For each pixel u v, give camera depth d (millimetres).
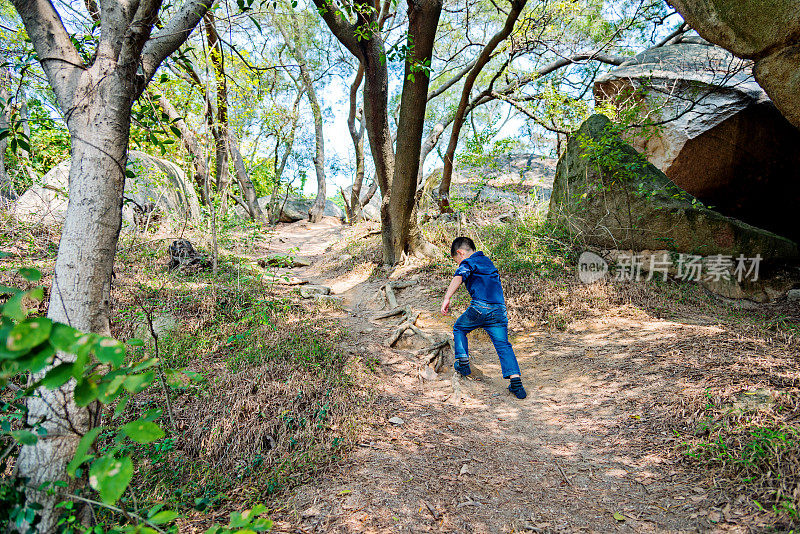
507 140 10805
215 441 3201
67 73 2279
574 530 2436
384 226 9500
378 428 3637
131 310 4883
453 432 3701
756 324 5395
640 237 7488
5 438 2062
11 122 2789
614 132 7457
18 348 1074
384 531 2404
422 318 6758
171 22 2830
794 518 2180
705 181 8227
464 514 2590
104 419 3143
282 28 15438
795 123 4656
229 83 8836
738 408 3164
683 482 2736
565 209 8734
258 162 17641
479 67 8977
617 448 3281
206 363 4285
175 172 11125
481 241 9359
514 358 4434
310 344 4754
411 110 8070
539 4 9945
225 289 6234
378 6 8859
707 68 8000
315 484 2854
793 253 6773
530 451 3408
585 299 6602
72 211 2162
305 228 18438
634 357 4785
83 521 1938
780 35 4336
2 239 5508
